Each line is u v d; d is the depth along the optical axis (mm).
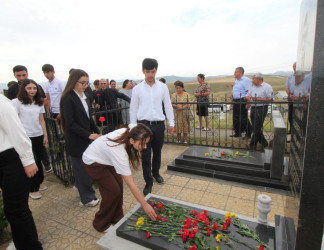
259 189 3535
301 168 1365
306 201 1334
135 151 2211
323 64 1188
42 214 3051
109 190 2463
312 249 1387
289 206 1981
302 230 1380
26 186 2115
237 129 6477
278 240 1973
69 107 2770
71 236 2590
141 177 4121
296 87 1979
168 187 3701
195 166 4238
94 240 2514
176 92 6145
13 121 1896
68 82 2822
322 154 1254
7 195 2033
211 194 3436
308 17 1447
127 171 2133
